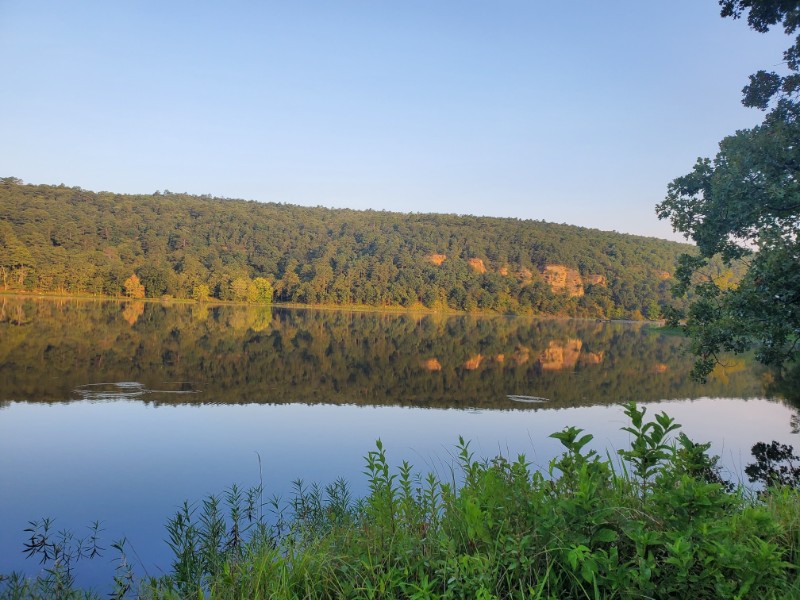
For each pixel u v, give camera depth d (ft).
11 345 76.54
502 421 43.29
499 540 9.42
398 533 10.71
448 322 247.91
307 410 45.91
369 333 158.40
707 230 33.71
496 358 101.65
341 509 19.01
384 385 62.75
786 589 8.12
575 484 10.23
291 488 24.88
